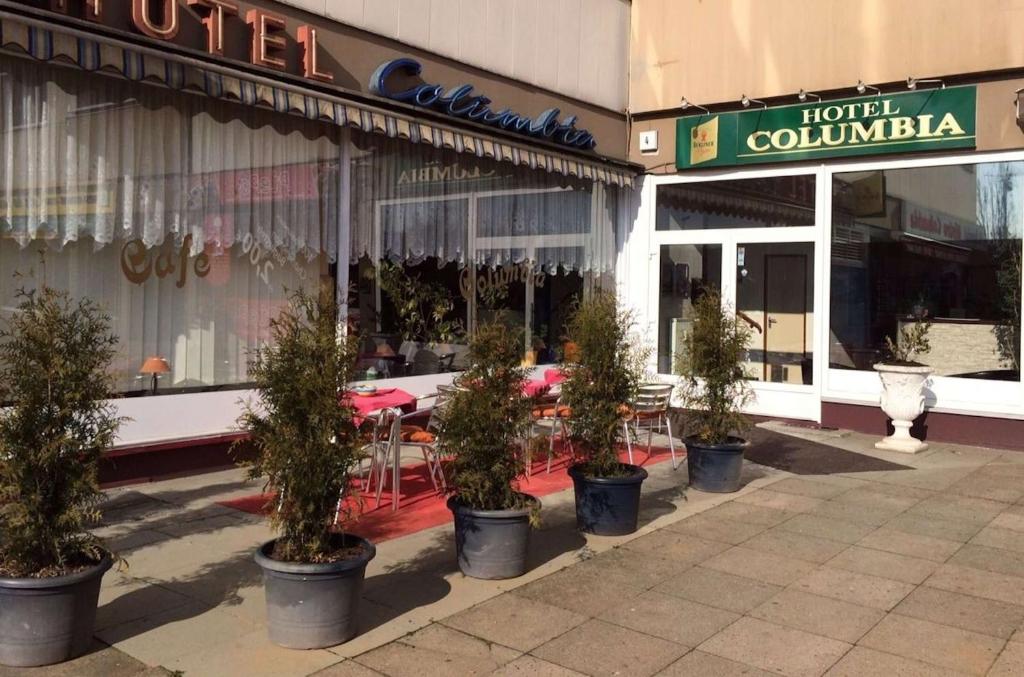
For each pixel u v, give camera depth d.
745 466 8.02
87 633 3.82
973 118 8.95
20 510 3.63
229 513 6.02
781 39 10.05
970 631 4.32
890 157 9.52
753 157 10.27
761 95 10.22
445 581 4.88
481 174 9.41
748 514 6.43
